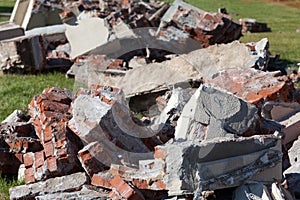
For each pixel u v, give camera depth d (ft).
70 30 44.11
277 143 16.46
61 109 21.70
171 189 15.56
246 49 31.32
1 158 21.58
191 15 43.70
